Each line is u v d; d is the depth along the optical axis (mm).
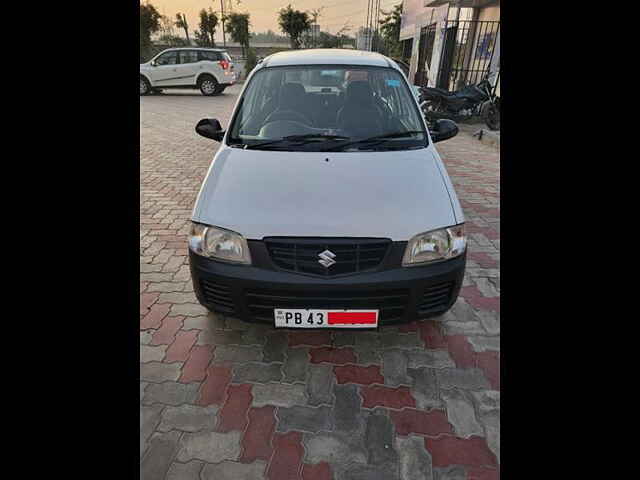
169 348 2270
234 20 28453
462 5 10016
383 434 1772
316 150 2371
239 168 2225
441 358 2197
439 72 10719
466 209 4234
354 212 1897
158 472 1620
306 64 2900
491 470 1623
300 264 1854
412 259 1887
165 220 3996
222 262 1928
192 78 13945
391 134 2518
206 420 1843
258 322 1971
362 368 2137
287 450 1705
